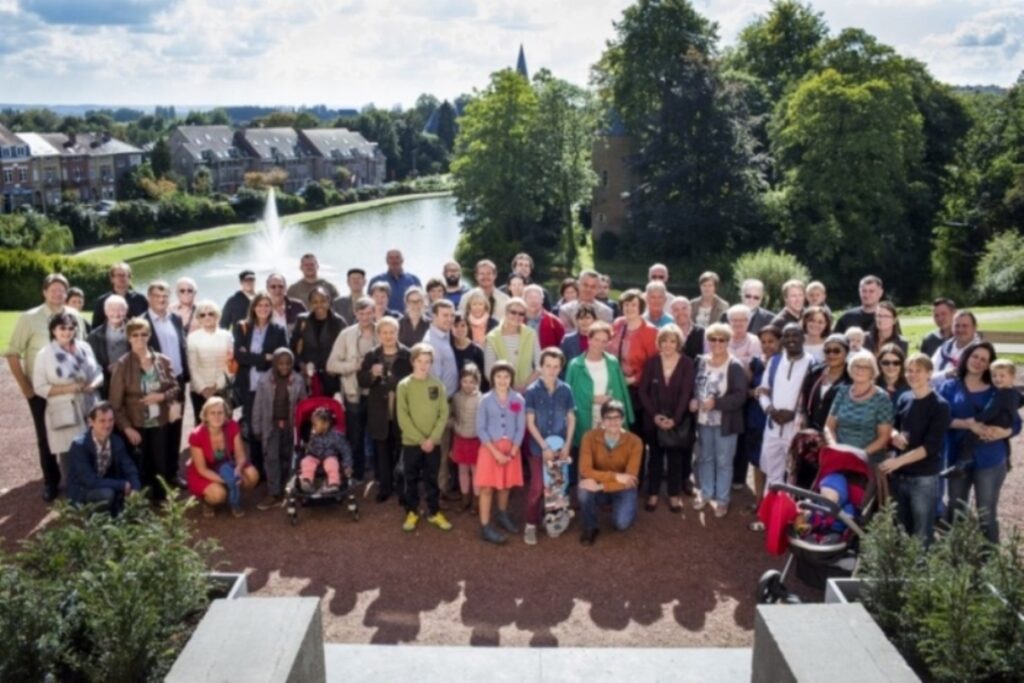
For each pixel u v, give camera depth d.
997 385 8.59
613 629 7.68
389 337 10.05
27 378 10.27
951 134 57.66
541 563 8.90
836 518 7.88
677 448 9.95
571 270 61.72
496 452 9.16
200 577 6.36
